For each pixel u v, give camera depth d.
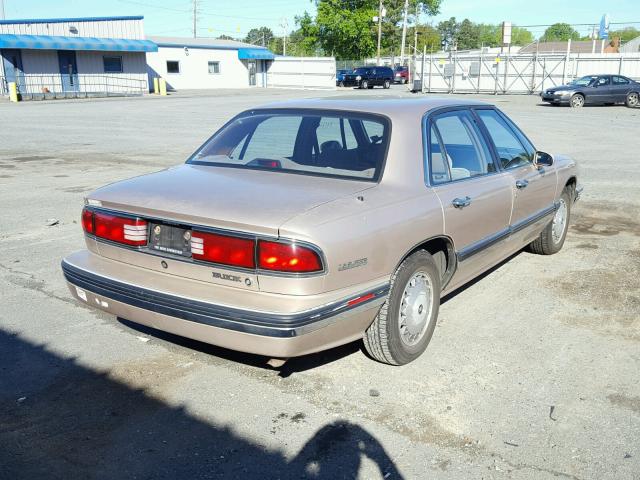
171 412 3.47
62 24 40.16
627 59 36.28
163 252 3.48
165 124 21.20
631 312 4.90
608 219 7.96
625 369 3.96
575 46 70.69
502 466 3.00
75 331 4.52
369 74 51.03
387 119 4.04
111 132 18.72
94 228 3.79
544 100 29.77
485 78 40.59
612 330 4.56
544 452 3.11
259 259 3.14
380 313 3.70
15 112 26.53
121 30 42.56
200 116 24.31
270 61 57.72
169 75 51.41
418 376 3.85
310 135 4.19
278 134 4.30
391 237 3.52
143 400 3.59
